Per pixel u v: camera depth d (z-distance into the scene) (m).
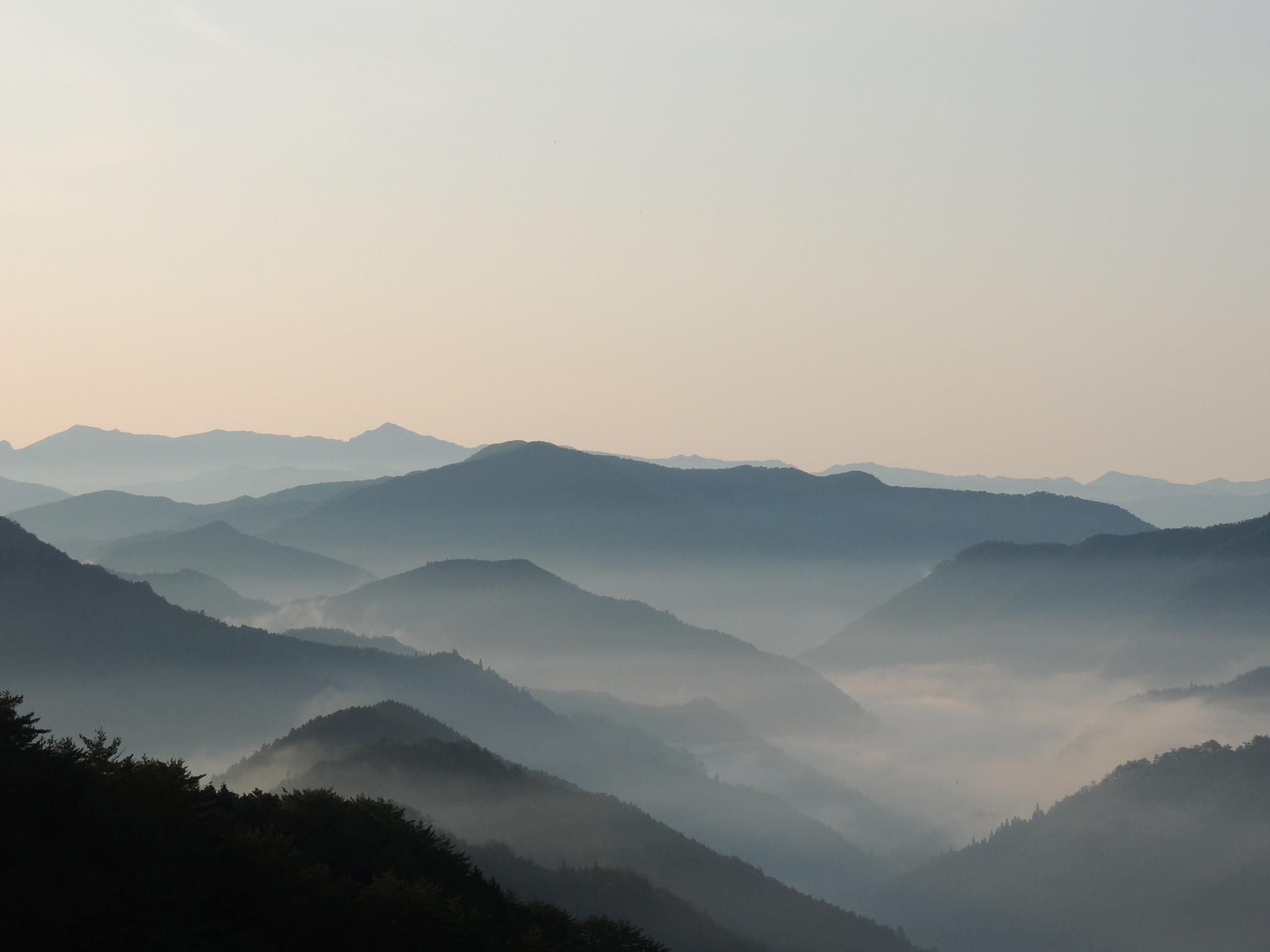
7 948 115.06
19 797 131.50
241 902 142.62
